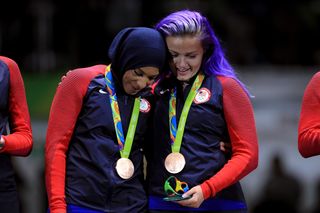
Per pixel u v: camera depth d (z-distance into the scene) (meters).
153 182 12.17
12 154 11.96
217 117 12.08
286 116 24.36
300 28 31.02
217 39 12.26
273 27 31.05
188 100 12.18
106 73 12.05
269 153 24.14
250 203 24.00
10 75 12.21
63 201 11.49
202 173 11.90
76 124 11.91
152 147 12.28
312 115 12.47
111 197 11.68
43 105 23.61
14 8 29.03
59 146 11.73
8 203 11.90
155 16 28.80
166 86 12.39
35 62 28.16
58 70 28.09
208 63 12.30
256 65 30.11
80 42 28.95
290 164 24.00
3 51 28.80
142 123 12.11
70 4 29.12
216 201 12.08
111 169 11.73
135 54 11.43
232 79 12.21
